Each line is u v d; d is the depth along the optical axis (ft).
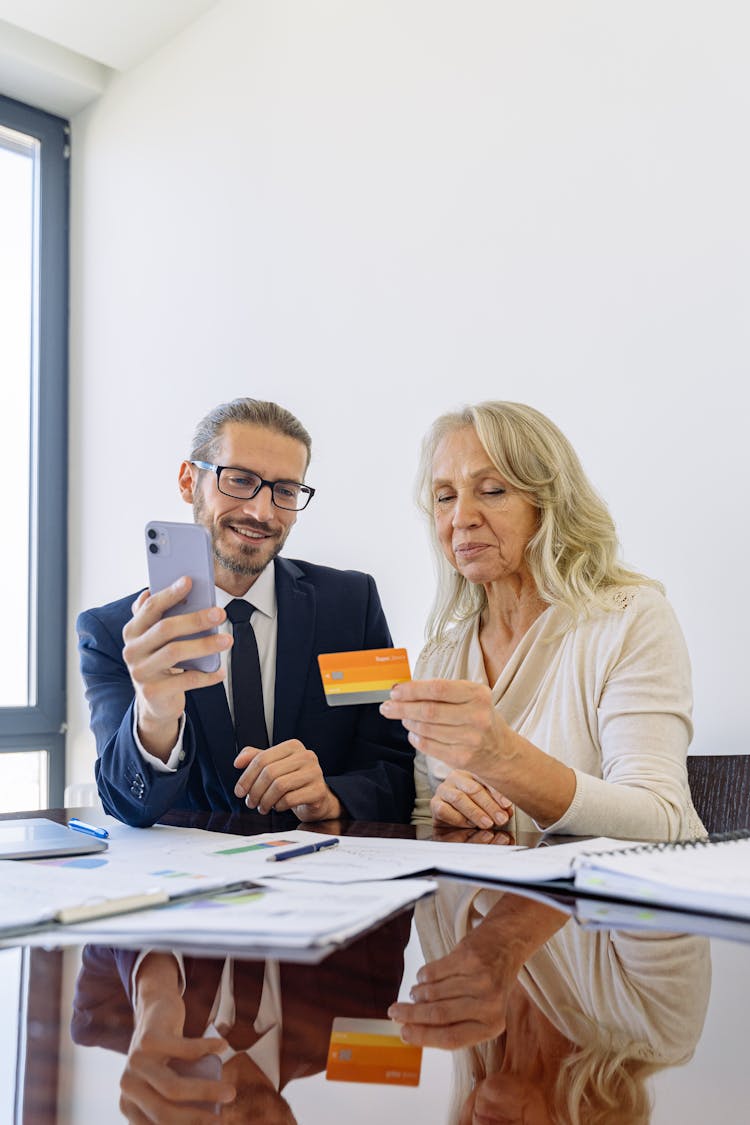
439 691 3.42
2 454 12.28
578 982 1.68
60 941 1.93
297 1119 1.09
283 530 5.72
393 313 8.81
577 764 4.72
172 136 11.34
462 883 2.58
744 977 1.70
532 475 5.07
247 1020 1.47
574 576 4.99
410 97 8.78
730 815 5.06
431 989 1.63
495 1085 1.21
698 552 6.49
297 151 9.85
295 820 4.30
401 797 5.11
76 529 12.36
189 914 2.06
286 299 9.86
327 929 1.90
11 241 12.55
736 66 6.48
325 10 9.64
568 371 7.38
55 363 12.56
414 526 8.48
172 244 11.27
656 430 6.79
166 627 3.45
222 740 5.08
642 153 7.00
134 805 3.84
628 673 4.63
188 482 5.98
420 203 8.63
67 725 12.24
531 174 7.74
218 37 10.84
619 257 7.10
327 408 9.36
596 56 7.33
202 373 10.77
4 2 10.84
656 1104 1.15
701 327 6.58
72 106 12.64
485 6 8.17
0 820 4.12
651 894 2.27
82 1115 1.10
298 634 5.60
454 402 8.23
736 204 6.43
